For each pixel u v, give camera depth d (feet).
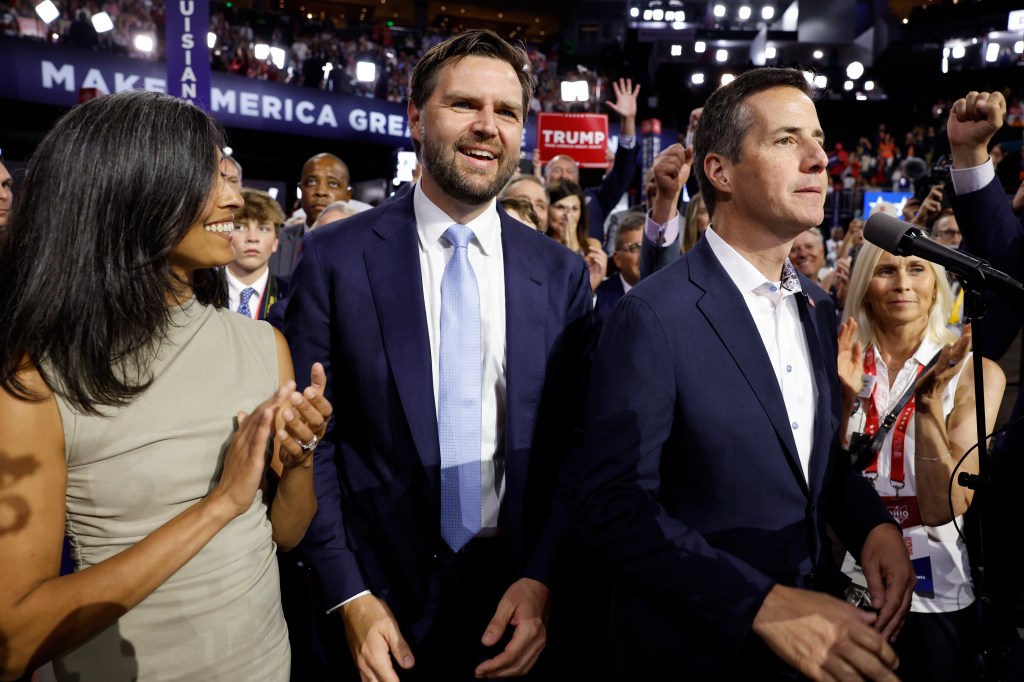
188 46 18.74
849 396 5.39
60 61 33.06
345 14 60.29
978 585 5.08
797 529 4.30
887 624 4.16
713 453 4.23
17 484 3.31
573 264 5.65
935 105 56.75
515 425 5.09
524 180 11.10
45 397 3.44
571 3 62.59
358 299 5.09
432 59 4.98
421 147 5.08
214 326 4.13
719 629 3.84
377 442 5.08
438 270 5.24
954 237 11.62
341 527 5.10
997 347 6.51
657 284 4.50
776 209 4.29
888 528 4.57
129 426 3.65
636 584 4.14
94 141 3.61
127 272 3.63
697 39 62.69
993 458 5.30
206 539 3.51
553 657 5.54
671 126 60.08
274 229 10.43
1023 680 4.66
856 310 6.72
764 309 4.58
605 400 4.32
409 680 5.01
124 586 3.32
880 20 59.21
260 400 4.13
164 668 3.66
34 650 3.21
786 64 4.62
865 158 52.29
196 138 3.79
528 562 5.06
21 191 3.66
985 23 54.29
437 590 5.03
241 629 3.87
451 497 5.05
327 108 41.39
